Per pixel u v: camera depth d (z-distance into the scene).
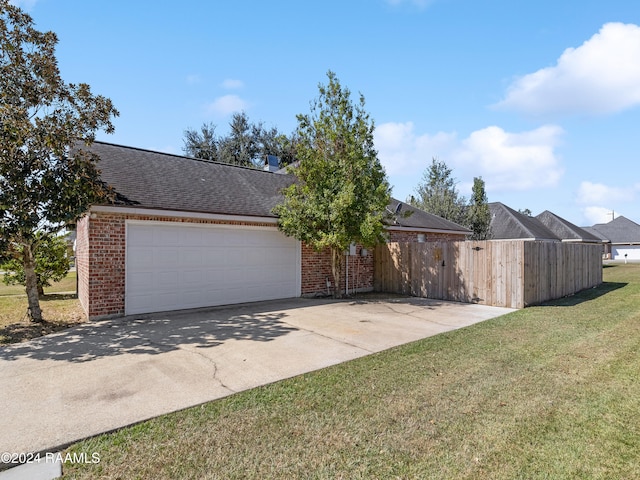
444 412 3.57
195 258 9.38
